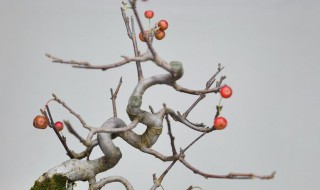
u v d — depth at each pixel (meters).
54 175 0.93
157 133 0.95
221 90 0.90
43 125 0.93
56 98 0.90
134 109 0.92
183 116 0.96
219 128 0.89
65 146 0.96
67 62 0.85
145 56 0.89
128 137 0.95
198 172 0.90
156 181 0.94
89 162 0.95
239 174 0.87
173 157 0.92
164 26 0.94
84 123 0.88
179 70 0.90
